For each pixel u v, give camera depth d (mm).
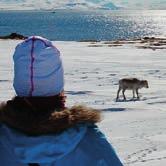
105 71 40625
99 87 31359
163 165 12047
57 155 3129
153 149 13883
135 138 15477
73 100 25500
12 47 65188
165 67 44594
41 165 3143
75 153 3156
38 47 3363
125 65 45750
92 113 3223
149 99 26641
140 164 12141
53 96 3375
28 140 3131
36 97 3346
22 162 3131
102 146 3197
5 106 3258
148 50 64375
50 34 173750
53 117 3143
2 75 36375
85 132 3201
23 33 181875
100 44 77062
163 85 33094
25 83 3344
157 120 19219
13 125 3166
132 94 29219
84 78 35719
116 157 3176
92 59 51219
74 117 3172
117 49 66000
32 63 3336
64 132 3156
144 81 27969
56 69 3396
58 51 3463
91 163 3143
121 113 21125
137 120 19172
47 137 3131
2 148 3162
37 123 3129
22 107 3262
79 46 70938
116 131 16844
